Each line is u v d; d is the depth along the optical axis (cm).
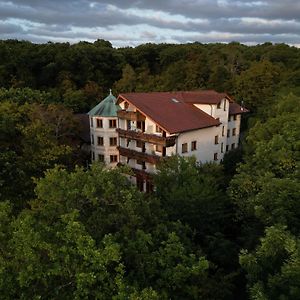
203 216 2222
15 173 2778
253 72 5997
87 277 1097
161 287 1334
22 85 6231
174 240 1412
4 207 1370
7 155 2744
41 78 7044
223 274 1823
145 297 1082
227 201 2458
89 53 7794
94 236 1416
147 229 1591
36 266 1131
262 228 1952
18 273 1131
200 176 2431
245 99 5922
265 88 5809
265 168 2200
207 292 1462
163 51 8969
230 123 4759
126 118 3878
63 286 1174
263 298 1048
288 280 1112
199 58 7625
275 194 1684
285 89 4691
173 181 2367
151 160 3622
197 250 1677
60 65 7231
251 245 1898
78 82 7319
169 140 3466
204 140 4012
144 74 7638
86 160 4588
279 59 8250
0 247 1226
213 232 2216
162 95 4175
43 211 1481
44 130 3158
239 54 8606
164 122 3534
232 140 4891
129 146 4075
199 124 3809
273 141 2247
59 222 1369
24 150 2980
